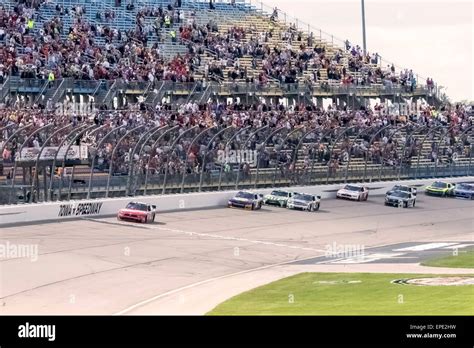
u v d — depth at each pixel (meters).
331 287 64.25
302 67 145.25
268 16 158.00
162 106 117.69
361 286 64.31
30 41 119.75
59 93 114.31
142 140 102.19
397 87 153.00
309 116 129.75
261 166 113.31
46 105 108.44
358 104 147.62
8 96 110.06
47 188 92.69
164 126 99.31
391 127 126.50
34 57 116.94
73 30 125.06
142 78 123.31
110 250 79.06
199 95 128.12
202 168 107.06
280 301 58.69
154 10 142.50
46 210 91.06
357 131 128.88
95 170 97.75
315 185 119.19
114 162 98.69
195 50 137.25
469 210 119.44
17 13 124.62
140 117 107.62
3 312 56.16
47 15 130.38
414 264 77.50
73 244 80.56
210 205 107.12
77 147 94.06
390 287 63.09
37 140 91.94
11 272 68.31
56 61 117.94
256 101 135.38
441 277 68.19
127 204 97.44
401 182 129.00
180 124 109.19
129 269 72.06
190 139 106.88
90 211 95.19
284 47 148.38
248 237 90.75
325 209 112.56
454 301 55.31
